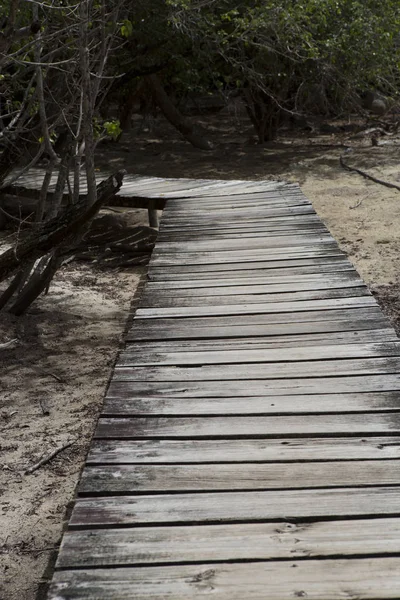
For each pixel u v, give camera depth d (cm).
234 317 558
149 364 479
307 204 936
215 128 1942
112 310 805
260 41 1396
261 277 654
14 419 572
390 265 898
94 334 736
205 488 341
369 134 1750
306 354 485
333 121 1919
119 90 1622
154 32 1262
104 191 556
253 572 286
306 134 1809
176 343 512
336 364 469
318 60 1443
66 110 659
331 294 600
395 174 1334
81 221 576
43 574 399
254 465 359
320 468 355
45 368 661
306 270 668
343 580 281
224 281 647
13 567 404
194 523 316
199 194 1027
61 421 566
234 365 473
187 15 1250
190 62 1450
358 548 298
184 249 757
